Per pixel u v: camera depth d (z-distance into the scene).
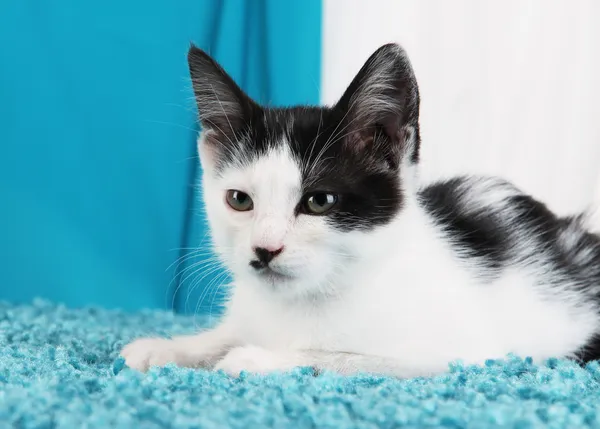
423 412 0.28
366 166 0.36
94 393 0.31
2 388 0.30
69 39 0.59
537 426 0.27
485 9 0.59
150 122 0.59
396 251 0.36
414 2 0.60
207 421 0.27
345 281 0.36
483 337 0.37
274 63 0.59
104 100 0.59
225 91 0.38
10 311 0.51
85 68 0.59
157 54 0.59
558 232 0.44
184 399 0.29
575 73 0.59
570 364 0.37
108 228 0.60
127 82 0.59
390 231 0.36
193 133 0.58
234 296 0.39
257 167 0.36
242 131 0.37
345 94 0.37
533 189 0.59
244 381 0.32
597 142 0.59
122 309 0.59
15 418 0.27
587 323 0.41
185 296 0.59
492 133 0.60
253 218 0.36
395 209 0.36
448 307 0.36
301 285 0.35
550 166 0.59
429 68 0.60
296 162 0.35
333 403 0.29
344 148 0.36
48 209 0.60
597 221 0.49
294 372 0.33
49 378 0.32
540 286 0.41
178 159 0.60
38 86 0.59
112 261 0.60
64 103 0.59
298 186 0.35
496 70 0.60
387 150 0.37
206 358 0.37
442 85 0.60
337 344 0.36
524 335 0.39
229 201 0.37
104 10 0.59
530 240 0.43
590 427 0.27
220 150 0.38
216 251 0.38
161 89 0.59
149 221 0.60
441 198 0.43
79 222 0.60
